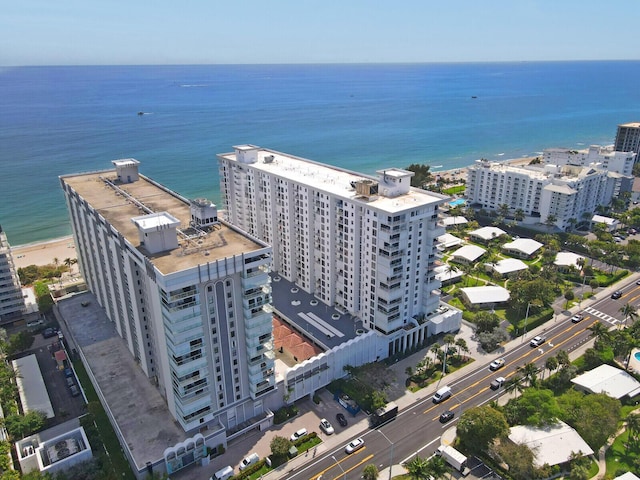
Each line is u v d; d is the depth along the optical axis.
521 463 93.81
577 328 152.12
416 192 137.00
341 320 142.12
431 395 122.56
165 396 113.19
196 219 115.62
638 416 105.44
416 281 136.38
